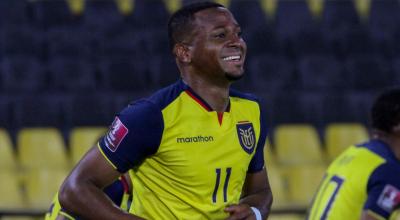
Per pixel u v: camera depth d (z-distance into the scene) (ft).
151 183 14.17
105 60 52.31
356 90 53.72
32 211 28.91
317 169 45.75
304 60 54.03
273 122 49.44
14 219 35.14
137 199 14.52
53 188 43.16
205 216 14.12
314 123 50.03
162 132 13.65
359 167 17.65
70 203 13.83
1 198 42.11
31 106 47.60
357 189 17.51
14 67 50.37
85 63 51.80
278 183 44.27
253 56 54.34
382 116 17.81
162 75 51.98
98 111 48.26
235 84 51.67
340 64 54.19
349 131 48.98
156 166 14.05
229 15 14.07
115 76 51.47
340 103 50.83
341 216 17.67
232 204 14.26
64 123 47.75
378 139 18.02
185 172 13.83
